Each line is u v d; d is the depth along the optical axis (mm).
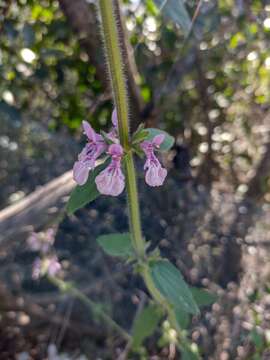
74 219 202
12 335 201
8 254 200
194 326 174
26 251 204
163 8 116
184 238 199
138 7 176
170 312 129
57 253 201
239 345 165
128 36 152
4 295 195
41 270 172
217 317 175
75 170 91
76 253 203
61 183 153
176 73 188
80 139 218
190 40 170
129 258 111
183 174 213
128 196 100
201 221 203
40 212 152
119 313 196
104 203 206
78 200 96
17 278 201
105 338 199
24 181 227
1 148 227
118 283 198
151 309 146
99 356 192
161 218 201
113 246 116
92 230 204
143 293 185
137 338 147
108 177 89
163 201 202
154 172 92
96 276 200
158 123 207
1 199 225
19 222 153
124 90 89
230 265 196
